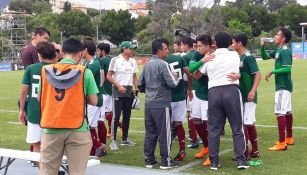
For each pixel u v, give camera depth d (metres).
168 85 6.62
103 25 73.69
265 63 40.62
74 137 4.77
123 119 8.63
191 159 7.52
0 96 19.72
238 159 6.71
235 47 7.09
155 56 6.86
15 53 56.03
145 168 6.96
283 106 7.90
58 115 4.67
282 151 7.90
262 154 7.69
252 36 73.06
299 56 51.59
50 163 4.82
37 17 77.25
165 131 6.80
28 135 6.12
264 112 12.67
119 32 73.31
